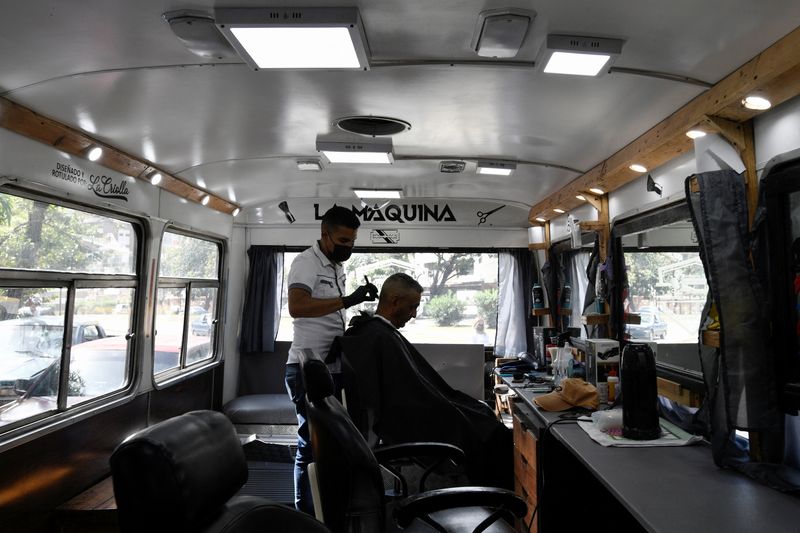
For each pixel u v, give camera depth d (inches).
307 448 114.9
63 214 137.2
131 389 166.7
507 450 116.2
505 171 178.1
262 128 140.7
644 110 115.3
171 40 91.0
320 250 118.5
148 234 172.6
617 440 103.0
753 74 85.9
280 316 259.6
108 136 140.3
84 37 89.2
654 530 65.2
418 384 112.4
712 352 96.6
